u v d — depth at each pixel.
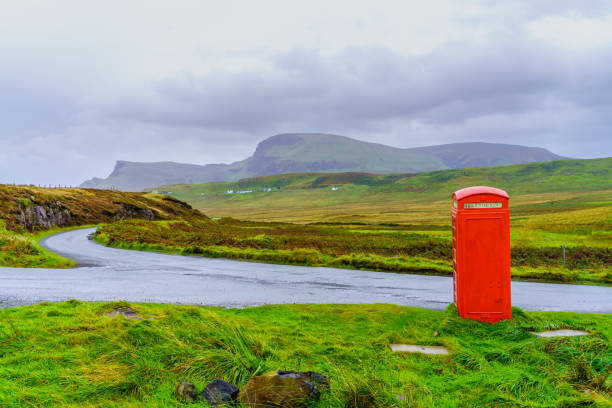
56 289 15.33
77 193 96.06
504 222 9.53
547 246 38.84
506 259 9.52
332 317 10.32
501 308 9.51
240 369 5.92
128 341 6.89
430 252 34.28
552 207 148.38
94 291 15.11
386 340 8.02
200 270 23.39
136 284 17.33
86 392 5.03
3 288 15.24
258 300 14.03
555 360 6.88
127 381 5.34
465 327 9.02
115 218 88.50
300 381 5.09
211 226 86.00
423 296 15.84
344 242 42.19
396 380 5.87
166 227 67.25
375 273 23.33
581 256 31.42
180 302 13.30
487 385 5.76
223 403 4.89
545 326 9.09
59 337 7.08
